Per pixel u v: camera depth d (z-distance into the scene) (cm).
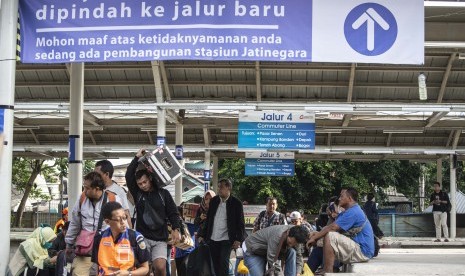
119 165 4547
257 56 977
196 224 1226
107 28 991
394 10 987
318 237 930
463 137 2633
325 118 2352
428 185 5266
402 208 3956
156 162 848
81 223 812
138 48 986
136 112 2259
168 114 2067
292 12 981
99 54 988
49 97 1981
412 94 1966
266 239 971
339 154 3036
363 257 917
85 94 1956
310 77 1898
